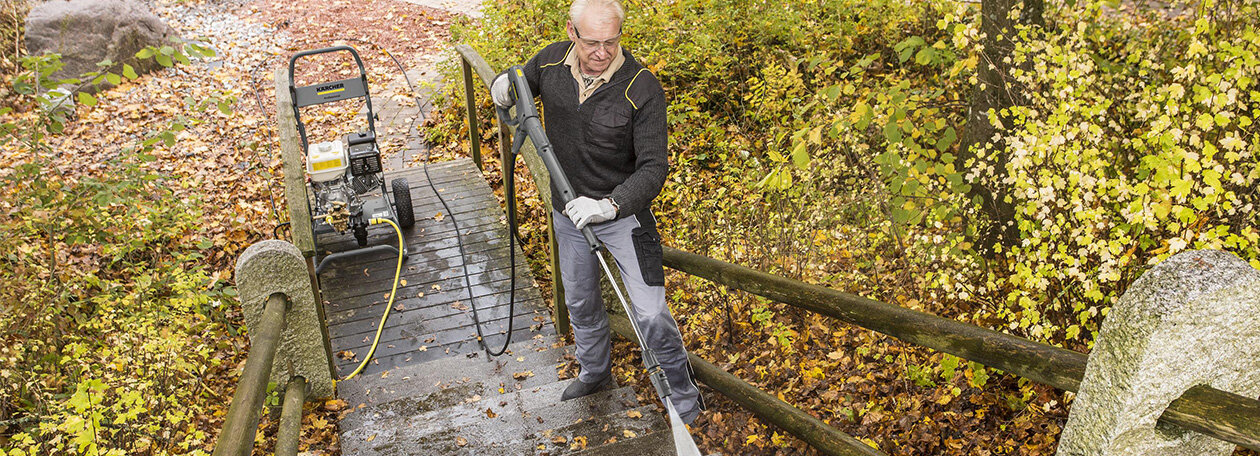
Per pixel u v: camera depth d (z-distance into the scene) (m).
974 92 5.16
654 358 2.87
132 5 10.52
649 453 3.39
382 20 12.55
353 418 3.86
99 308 5.18
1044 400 3.83
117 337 4.34
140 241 6.10
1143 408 1.91
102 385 3.23
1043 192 3.41
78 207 5.76
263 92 10.16
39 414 3.83
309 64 11.06
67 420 3.13
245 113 9.47
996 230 4.88
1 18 9.85
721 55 8.09
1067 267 3.66
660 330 3.30
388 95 9.81
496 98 3.49
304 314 3.73
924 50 4.93
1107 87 4.45
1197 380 1.90
